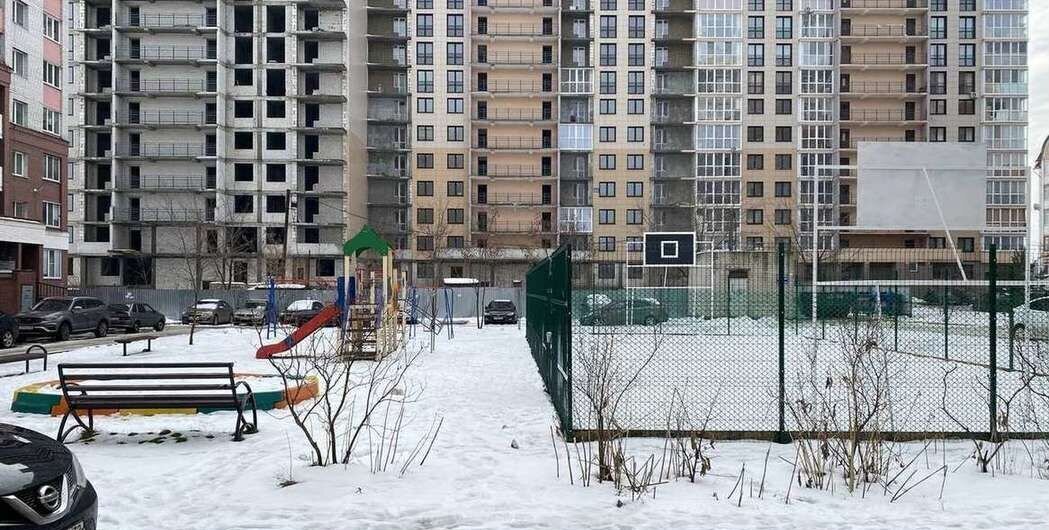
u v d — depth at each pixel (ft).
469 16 243.60
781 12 245.65
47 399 33.24
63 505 14.53
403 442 26.68
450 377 47.34
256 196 214.90
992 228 81.25
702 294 85.40
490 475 22.03
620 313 75.15
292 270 213.25
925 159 82.02
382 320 63.98
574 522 17.90
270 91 218.59
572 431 27.32
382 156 245.04
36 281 133.49
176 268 215.51
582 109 245.04
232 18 219.20
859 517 18.51
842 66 244.22
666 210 242.58
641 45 244.42
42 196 141.49
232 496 19.77
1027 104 247.29
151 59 212.43
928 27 245.86
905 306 65.16
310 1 216.54
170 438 27.53
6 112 130.52
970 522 18.17
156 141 215.92
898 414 33.63
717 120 242.99
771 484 21.40
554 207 241.55
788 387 41.96
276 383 38.47
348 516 18.20
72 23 220.84
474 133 245.24
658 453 25.44
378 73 246.88
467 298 172.55
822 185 242.58
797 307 62.03
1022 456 25.40
